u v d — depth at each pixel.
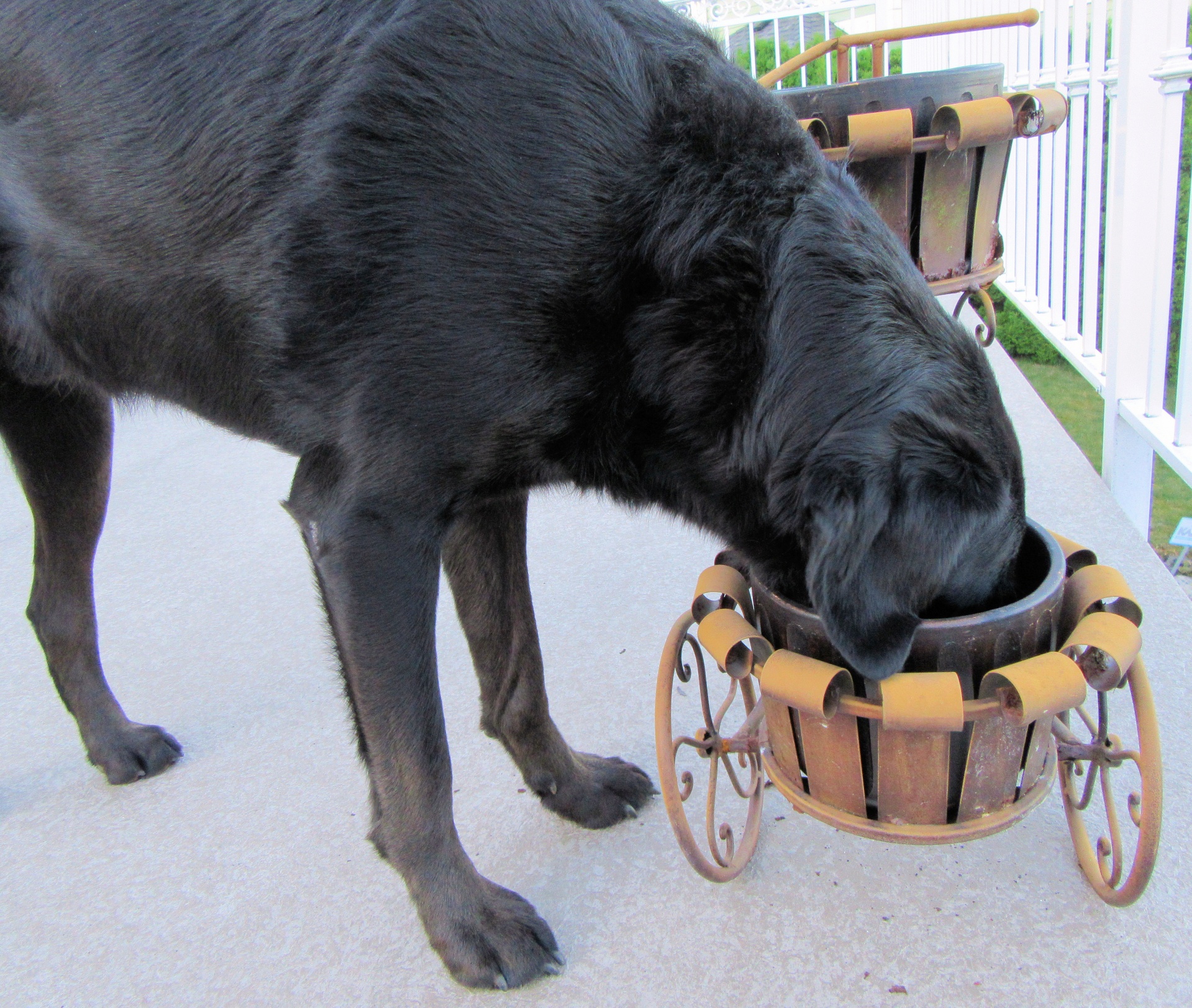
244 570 2.82
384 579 1.34
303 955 1.48
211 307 1.45
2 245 1.60
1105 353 2.62
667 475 1.42
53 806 1.89
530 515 2.96
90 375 1.68
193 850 1.73
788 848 1.57
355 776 1.89
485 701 1.69
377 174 1.27
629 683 2.06
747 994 1.32
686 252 1.29
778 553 1.35
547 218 1.25
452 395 1.29
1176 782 1.59
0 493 3.67
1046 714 1.10
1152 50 2.26
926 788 1.20
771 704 1.29
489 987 1.36
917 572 1.15
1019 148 4.02
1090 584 1.23
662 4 1.45
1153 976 1.27
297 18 1.35
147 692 2.25
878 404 1.22
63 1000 1.44
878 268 1.31
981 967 1.32
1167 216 2.28
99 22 1.44
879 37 2.82
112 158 1.45
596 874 1.57
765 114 1.37
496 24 1.27
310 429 1.41
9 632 2.60
